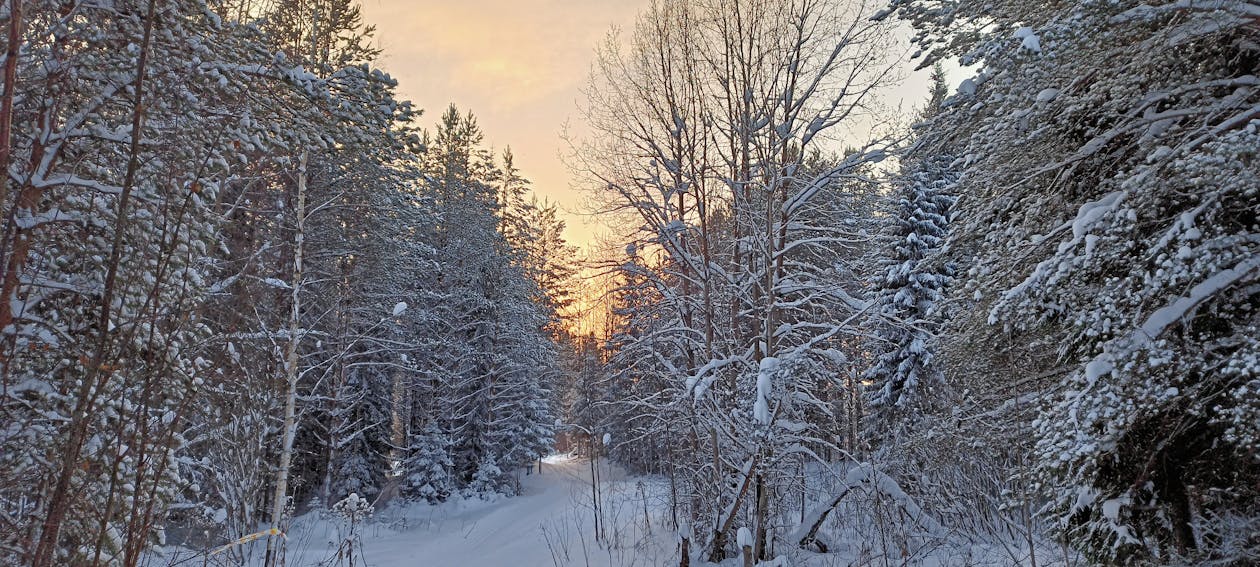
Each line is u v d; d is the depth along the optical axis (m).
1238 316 4.75
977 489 8.74
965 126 6.79
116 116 5.12
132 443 3.48
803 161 10.06
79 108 5.09
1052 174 6.19
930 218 14.52
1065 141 6.12
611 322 21.17
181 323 4.11
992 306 6.04
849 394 10.42
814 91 9.73
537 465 35.34
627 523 12.95
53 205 4.77
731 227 11.07
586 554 11.16
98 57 4.95
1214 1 4.54
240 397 8.70
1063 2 5.52
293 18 11.73
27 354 4.19
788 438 8.59
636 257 11.64
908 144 8.80
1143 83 5.58
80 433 3.28
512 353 26.47
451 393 23.50
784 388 8.31
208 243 5.30
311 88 6.50
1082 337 5.44
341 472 19.33
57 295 4.61
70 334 4.36
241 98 5.94
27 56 4.72
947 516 9.18
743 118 9.81
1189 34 4.72
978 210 6.73
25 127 4.71
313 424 18.44
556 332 33.78
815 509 9.99
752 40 9.57
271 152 6.60
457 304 23.55
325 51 12.44
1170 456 5.11
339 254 13.51
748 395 8.76
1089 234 4.93
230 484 9.24
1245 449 4.43
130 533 3.38
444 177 24.38
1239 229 4.82
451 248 23.25
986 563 7.99
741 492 8.85
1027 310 5.47
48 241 4.65
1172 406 4.59
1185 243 4.59
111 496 3.35
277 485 10.62
